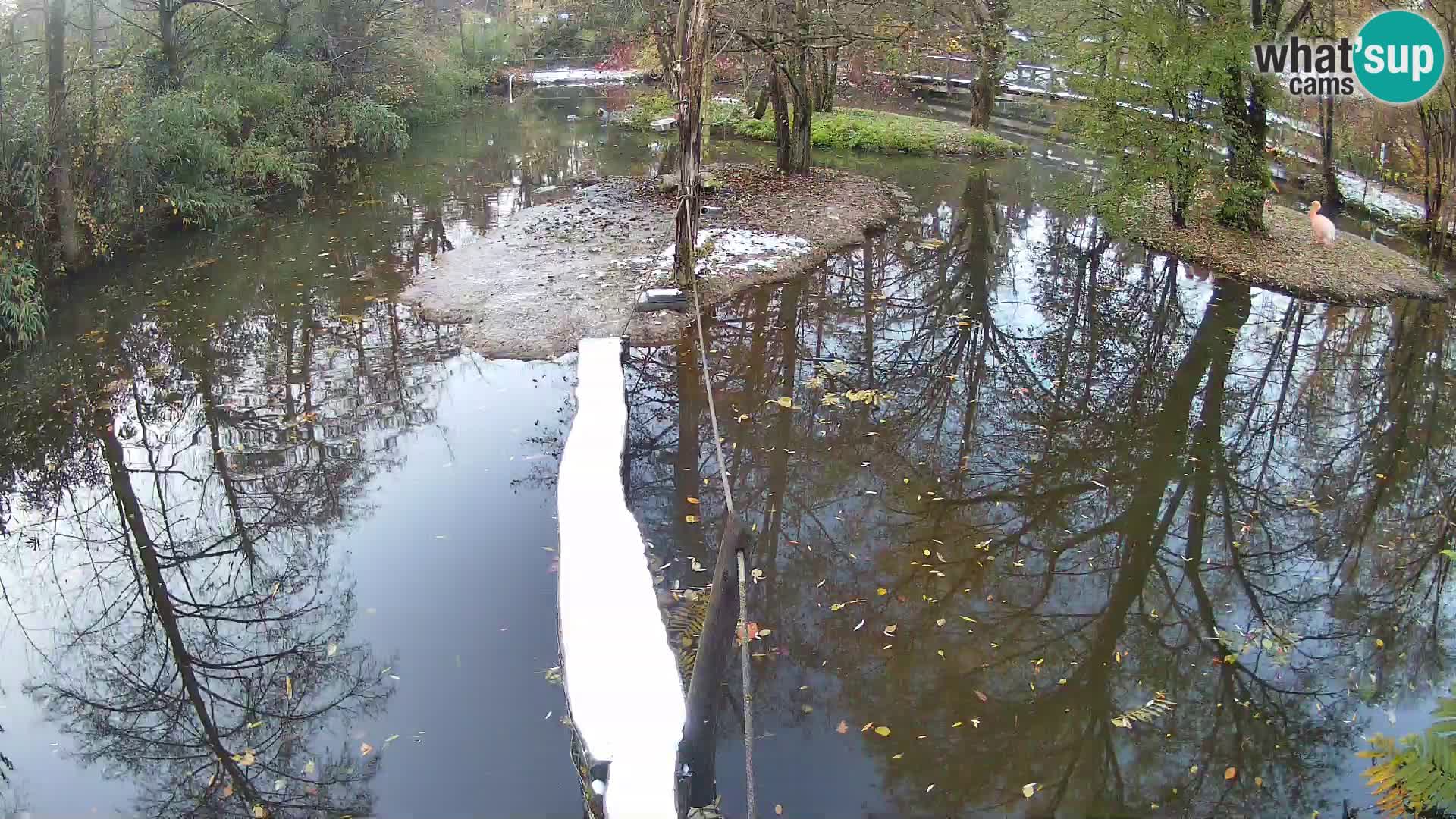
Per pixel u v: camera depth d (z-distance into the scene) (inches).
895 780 172.4
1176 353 380.8
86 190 442.6
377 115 709.3
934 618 219.5
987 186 655.8
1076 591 232.1
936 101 1013.8
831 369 353.1
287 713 189.9
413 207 577.3
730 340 371.9
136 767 178.1
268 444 297.9
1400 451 308.7
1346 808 169.0
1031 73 944.9
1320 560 250.1
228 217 533.6
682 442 297.1
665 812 141.4
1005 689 197.2
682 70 363.3
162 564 244.7
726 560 144.6
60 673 206.2
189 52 574.2
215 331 380.8
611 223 500.4
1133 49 483.5
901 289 442.3
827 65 835.4
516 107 1032.8
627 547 203.6
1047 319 415.5
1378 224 546.9
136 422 314.0
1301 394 346.9
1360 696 199.5
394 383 336.8
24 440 303.1
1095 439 310.7
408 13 863.1
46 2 404.8
